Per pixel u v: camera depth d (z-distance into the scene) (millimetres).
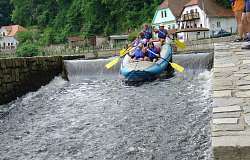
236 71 6852
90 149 7348
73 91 13812
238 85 5836
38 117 10328
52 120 9828
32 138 8477
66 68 17734
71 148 7566
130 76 14531
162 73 15070
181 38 51312
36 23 100000
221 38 33719
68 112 10531
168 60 15406
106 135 8055
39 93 14008
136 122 8680
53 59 16922
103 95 12422
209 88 11273
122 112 9773
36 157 7309
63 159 7043
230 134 3859
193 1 54594
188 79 14016
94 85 14742
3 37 96188
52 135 8547
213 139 3760
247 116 4391
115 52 47062
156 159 6418
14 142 8305
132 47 16391
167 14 59219
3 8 111938
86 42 72625
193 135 7195
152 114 9188
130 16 66438
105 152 7102
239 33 11523
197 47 35938
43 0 99438
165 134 7551
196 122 7953
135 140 7465
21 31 89562
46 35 83812
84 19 79875
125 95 12000
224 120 4316
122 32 67562
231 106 4828
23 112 11055
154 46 15586
